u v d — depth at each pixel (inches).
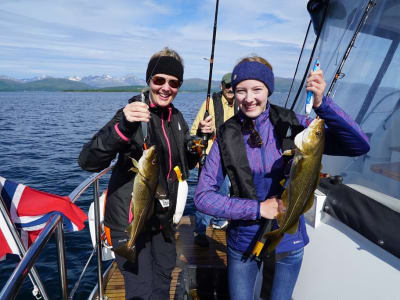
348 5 100.5
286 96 141.1
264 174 73.2
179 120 98.9
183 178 96.6
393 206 72.5
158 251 93.9
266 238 66.9
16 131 979.3
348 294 75.3
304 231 77.1
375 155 82.3
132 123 71.8
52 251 252.2
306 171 63.6
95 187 106.7
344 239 81.8
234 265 77.6
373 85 87.5
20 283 53.8
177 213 95.5
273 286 77.6
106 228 86.7
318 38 113.9
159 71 86.7
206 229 170.9
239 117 76.7
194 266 129.8
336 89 100.3
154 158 77.0
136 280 87.9
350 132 68.4
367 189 82.7
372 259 72.9
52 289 211.3
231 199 70.9
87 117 1534.2
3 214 81.8
